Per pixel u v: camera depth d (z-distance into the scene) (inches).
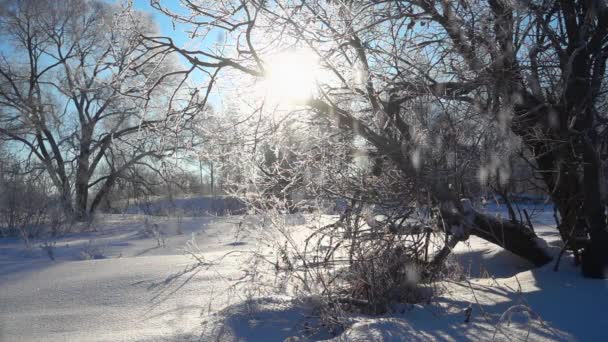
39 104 1042.7
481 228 233.3
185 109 219.6
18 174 739.4
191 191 977.5
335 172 224.5
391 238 214.4
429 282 222.8
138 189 1078.4
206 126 228.7
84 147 1006.4
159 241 485.1
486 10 206.8
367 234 215.5
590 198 213.5
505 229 238.7
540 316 179.5
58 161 1030.4
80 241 544.4
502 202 252.1
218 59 211.6
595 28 208.7
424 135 200.2
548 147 228.7
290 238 221.3
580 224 238.8
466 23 206.8
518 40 204.8
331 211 235.0
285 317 194.4
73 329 192.1
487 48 204.4
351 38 216.7
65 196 737.0
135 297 231.9
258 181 237.5
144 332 184.2
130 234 590.6
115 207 1173.7
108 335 182.7
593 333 161.2
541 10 204.4
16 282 276.5
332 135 233.3
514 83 207.3
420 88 210.5
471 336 165.3
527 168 231.8
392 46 221.6
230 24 214.5
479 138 198.7
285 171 237.5
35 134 1061.8
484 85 207.2
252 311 198.7
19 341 181.0
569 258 245.4
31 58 1063.0
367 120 226.2
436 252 239.8
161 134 223.8
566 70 198.2
